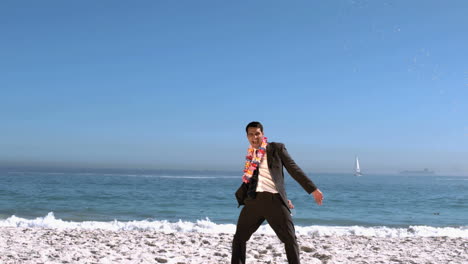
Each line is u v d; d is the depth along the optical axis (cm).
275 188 332
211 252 630
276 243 777
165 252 623
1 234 829
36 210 1703
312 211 1936
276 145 341
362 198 2977
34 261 501
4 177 6600
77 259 526
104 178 6956
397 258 602
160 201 2345
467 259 603
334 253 649
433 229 1183
